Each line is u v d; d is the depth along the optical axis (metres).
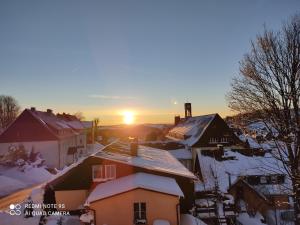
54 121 58.16
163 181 19.59
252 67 14.52
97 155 21.58
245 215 24.77
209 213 21.58
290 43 13.30
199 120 53.41
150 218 17.69
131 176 20.27
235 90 15.26
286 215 25.67
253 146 35.19
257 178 27.02
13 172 37.56
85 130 77.94
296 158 12.86
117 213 17.66
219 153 31.55
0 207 24.00
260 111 14.23
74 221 19.59
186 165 44.06
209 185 25.67
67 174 21.38
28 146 49.84
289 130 12.85
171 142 49.34
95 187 20.64
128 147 29.00
